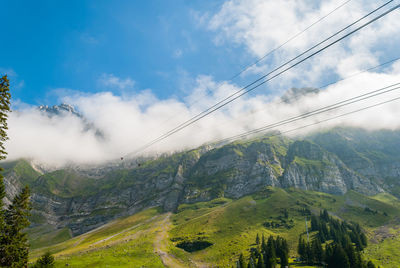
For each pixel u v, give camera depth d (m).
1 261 52.22
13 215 59.12
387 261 165.75
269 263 153.12
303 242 175.38
